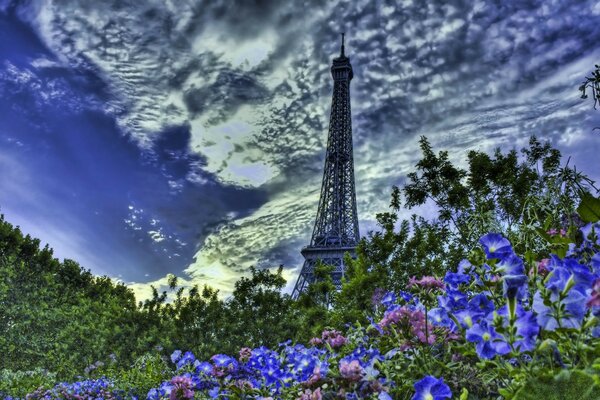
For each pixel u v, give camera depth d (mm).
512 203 12266
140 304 32125
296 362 4219
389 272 16781
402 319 3359
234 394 4145
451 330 3127
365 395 3094
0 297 39500
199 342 23875
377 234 18203
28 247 50812
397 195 16609
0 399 13828
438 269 13805
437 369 3123
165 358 11516
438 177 15250
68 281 54438
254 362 4773
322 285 24422
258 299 23938
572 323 2227
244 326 23594
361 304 14367
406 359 3379
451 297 3289
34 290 46000
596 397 1931
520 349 2236
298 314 24047
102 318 38250
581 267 2348
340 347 4508
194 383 4707
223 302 25109
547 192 3516
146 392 9312
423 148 15680
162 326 30281
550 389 2016
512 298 2266
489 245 2828
